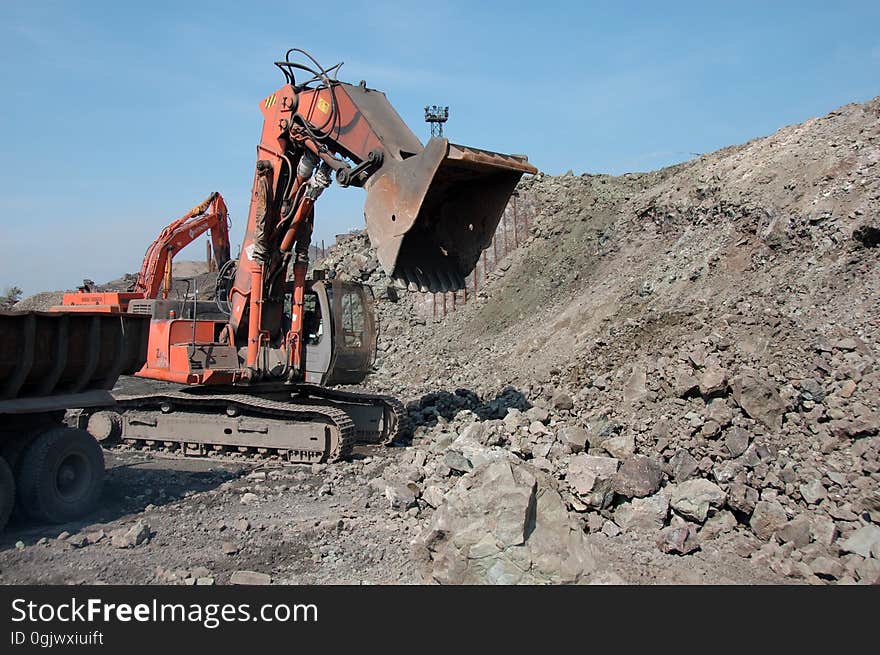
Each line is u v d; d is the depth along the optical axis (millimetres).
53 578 6453
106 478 10430
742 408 9039
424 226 10117
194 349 11836
